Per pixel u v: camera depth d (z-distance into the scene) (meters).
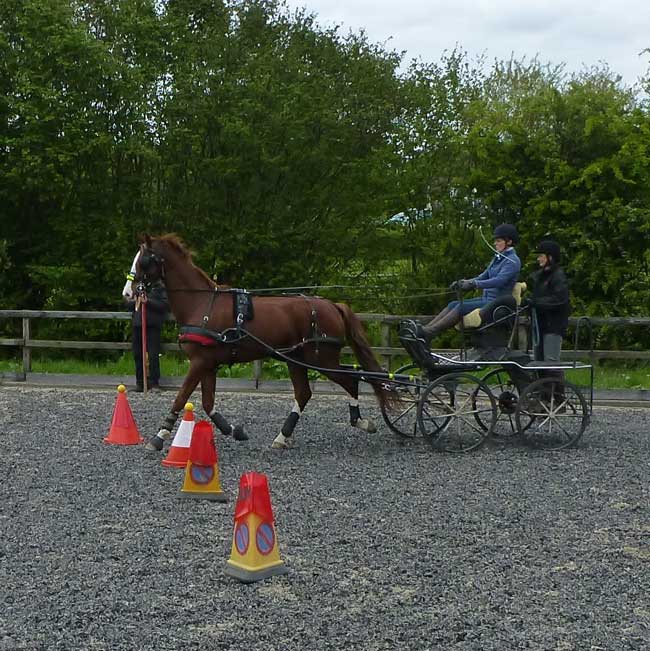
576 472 9.30
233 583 6.06
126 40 21.05
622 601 5.79
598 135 17.38
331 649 5.07
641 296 16.52
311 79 21.56
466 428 11.54
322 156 21.12
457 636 5.23
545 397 10.66
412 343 10.27
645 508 7.95
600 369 16.03
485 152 17.78
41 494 8.30
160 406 13.23
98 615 5.51
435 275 20.16
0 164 19.89
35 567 6.35
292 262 20.73
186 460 9.42
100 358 20.70
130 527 7.30
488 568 6.38
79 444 10.51
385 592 5.90
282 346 10.44
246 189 21.08
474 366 10.35
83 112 19.55
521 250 17.58
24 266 20.72
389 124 22.06
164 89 21.03
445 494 8.36
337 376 10.73
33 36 19.62
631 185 17.09
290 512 7.73
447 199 20.17
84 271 20.48
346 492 8.41
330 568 6.36
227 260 20.52
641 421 12.47
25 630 5.29
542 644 5.14
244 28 22.52
